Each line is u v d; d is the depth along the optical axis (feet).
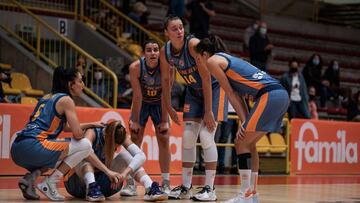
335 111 68.95
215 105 27.53
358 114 64.85
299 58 83.71
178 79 52.54
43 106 26.18
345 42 92.53
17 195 27.25
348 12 95.45
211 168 26.86
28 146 25.38
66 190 27.94
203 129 27.04
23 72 51.57
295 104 55.57
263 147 50.26
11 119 36.27
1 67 49.70
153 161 41.81
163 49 27.66
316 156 52.19
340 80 83.71
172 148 43.11
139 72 28.84
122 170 27.20
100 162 26.08
